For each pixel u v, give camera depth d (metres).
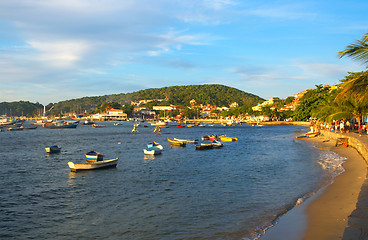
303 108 148.25
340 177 30.03
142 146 76.31
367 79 23.09
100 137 111.69
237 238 17.28
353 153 47.22
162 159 51.28
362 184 25.78
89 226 20.55
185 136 116.62
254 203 23.91
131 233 19.05
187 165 44.28
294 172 35.88
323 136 84.50
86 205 25.28
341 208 19.94
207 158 51.53
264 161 46.09
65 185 32.81
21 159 53.75
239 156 53.22
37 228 20.55
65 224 21.09
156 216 21.91
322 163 40.47
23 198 27.92
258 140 87.31
